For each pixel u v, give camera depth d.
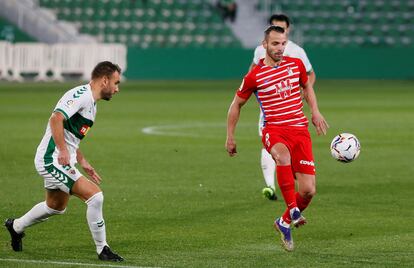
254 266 22.00
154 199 32.62
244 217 29.19
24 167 41.00
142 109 77.94
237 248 24.28
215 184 36.41
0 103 81.75
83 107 22.61
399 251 23.86
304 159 24.89
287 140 24.94
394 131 58.91
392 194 33.94
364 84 120.12
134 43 136.25
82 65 121.19
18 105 79.56
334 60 131.75
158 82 123.75
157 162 43.09
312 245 24.72
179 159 44.31
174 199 32.66
